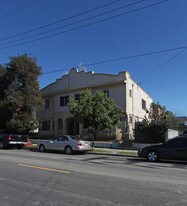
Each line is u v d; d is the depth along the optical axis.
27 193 8.76
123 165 16.08
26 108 36.59
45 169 13.30
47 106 43.78
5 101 35.38
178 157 18.86
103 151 25.81
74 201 7.91
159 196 8.54
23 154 21.39
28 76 36.75
